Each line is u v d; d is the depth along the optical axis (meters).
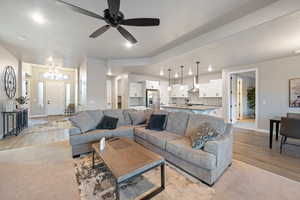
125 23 2.10
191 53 3.63
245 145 3.31
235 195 1.64
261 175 2.04
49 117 7.38
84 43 3.60
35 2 2.04
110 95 8.23
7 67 4.11
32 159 2.59
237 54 3.90
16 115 4.16
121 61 5.08
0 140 3.69
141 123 3.71
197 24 2.68
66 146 3.25
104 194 1.66
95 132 2.90
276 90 4.40
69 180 1.94
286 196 1.62
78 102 6.93
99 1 2.04
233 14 2.36
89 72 4.84
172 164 2.37
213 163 1.76
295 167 2.28
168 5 2.12
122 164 1.62
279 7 2.00
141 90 7.04
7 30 2.89
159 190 1.73
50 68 7.49
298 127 2.66
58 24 2.66
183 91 7.48
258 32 2.58
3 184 1.85
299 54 3.93
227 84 5.64
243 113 7.90
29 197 1.62
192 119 2.71
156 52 4.39
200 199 1.58
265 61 4.61
